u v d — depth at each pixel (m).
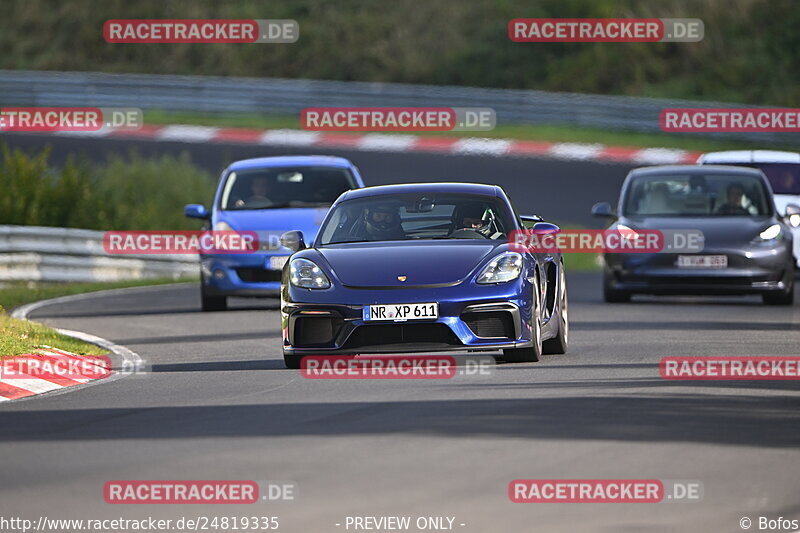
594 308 57.78
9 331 42.34
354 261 36.41
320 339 35.78
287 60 160.00
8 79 140.25
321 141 130.25
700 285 57.62
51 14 167.12
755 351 40.41
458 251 36.59
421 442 24.38
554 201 103.38
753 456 23.16
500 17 160.62
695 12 154.12
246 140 130.62
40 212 86.94
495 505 19.72
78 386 35.12
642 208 60.75
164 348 45.12
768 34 152.00
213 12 165.00
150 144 125.12
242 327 51.94
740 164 75.75
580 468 22.09
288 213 58.88
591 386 31.89
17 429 27.33
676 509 19.58
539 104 133.62
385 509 19.47
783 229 58.75
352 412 28.11
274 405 29.56
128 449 24.42
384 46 159.12
